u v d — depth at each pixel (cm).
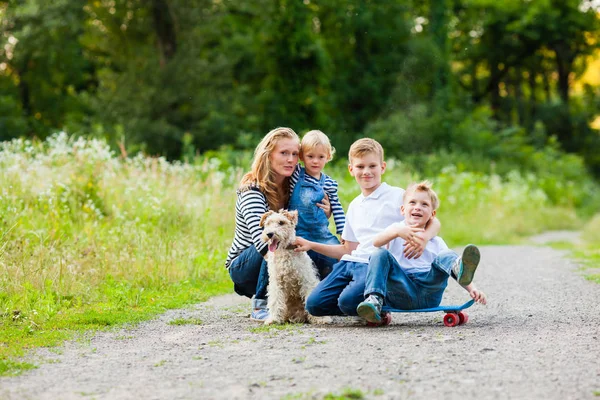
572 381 399
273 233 576
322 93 3350
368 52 3459
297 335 552
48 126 3259
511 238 1847
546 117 4959
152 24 3155
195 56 3047
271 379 418
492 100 4859
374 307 550
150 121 2934
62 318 644
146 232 1015
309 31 3212
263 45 3266
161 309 704
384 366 441
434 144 3131
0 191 998
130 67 3050
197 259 945
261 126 3173
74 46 3184
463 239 1733
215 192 1217
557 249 1470
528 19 4197
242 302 766
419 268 586
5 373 446
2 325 604
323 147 652
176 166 1315
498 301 734
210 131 2952
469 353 473
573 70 5100
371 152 610
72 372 449
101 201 1096
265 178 638
